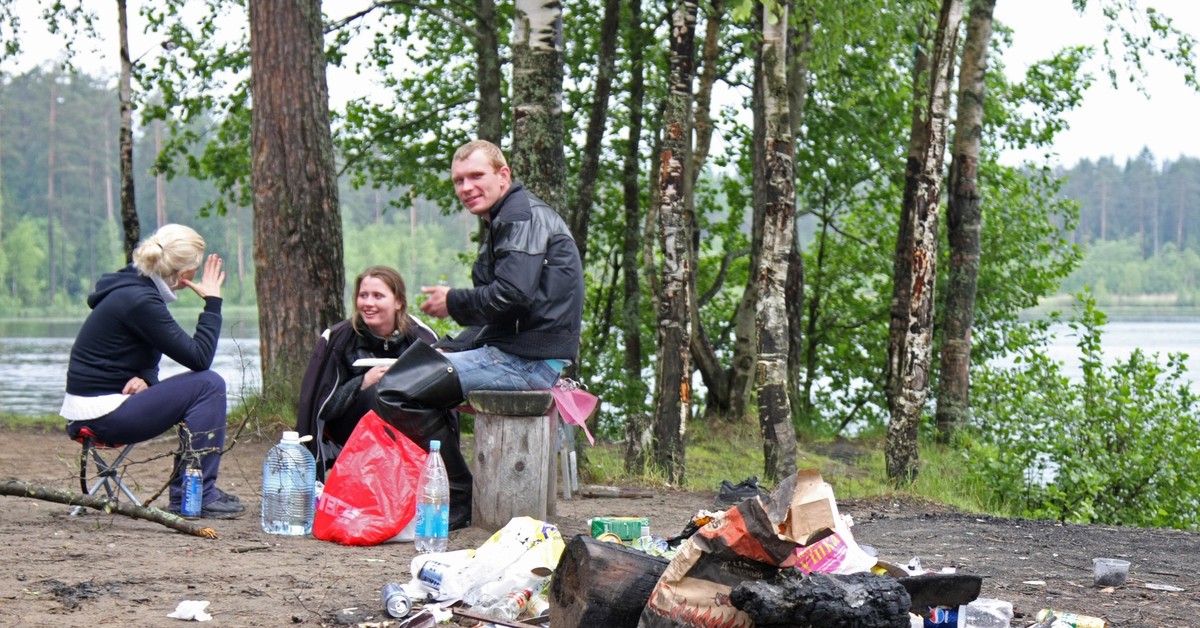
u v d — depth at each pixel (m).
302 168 11.99
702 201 22.39
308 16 12.04
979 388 12.91
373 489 5.95
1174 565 6.62
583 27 19.00
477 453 6.42
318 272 12.04
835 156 20.41
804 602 3.40
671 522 7.61
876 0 11.84
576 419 6.89
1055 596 5.41
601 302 23.20
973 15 15.91
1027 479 11.36
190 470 6.48
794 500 3.56
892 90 18.11
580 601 3.78
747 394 17.39
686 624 3.56
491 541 4.52
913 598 3.78
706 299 19.62
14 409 24.25
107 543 5.49
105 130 105.12
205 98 18.25
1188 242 141.38
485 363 6.45
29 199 104.19
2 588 4.41
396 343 7.01
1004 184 21.11
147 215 101.69
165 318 6.31
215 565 5.07
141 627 3.99
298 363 11.91
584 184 17.92
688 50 10.30
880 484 10.86
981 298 20.95
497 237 6.46
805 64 15.82
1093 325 12.23
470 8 17.00
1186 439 11.38
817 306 22.59
